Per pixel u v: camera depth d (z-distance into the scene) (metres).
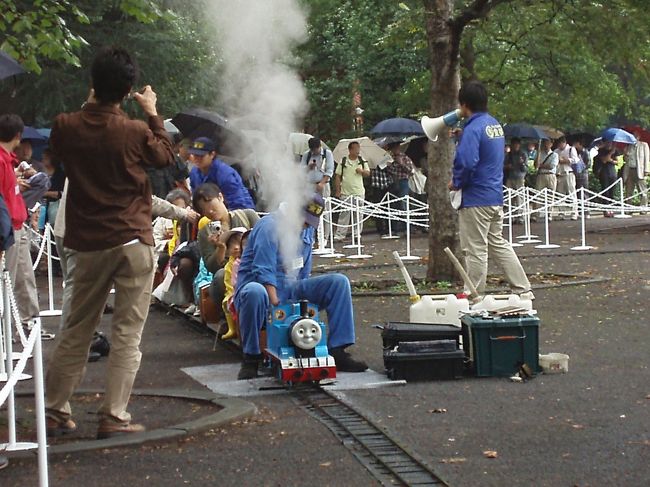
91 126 7.54
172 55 26.88
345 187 25.61
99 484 6.61
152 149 7.69
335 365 9.49
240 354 11.14
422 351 9.46
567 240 23.77
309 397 8.98
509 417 8.05
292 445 7.41
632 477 6.50
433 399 8.73
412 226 28.06
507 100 32.81
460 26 15.48
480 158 12.83
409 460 6.99
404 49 34.06
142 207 7.73
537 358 9.59
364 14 34.12
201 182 13.34
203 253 11.84
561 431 7.60
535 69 33.47
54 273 19.67
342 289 9.79
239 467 6.91
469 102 12.97
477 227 12.91
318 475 6.70
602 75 34.38
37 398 5.80
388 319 13.03
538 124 35.09
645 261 18.81
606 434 7.48
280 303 9.73
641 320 12.36
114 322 7.76
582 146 35.41
